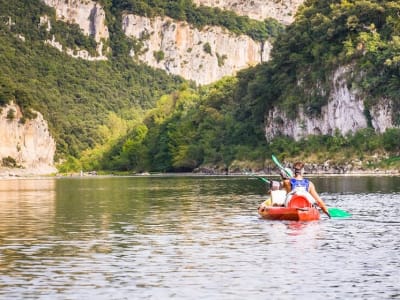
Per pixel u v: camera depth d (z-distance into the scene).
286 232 35.81
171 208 51.50
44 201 63.91
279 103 189.00
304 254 29.06
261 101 196.12
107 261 28.00
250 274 25.44
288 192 43.22
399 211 45.97
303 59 184.25
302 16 191.88
